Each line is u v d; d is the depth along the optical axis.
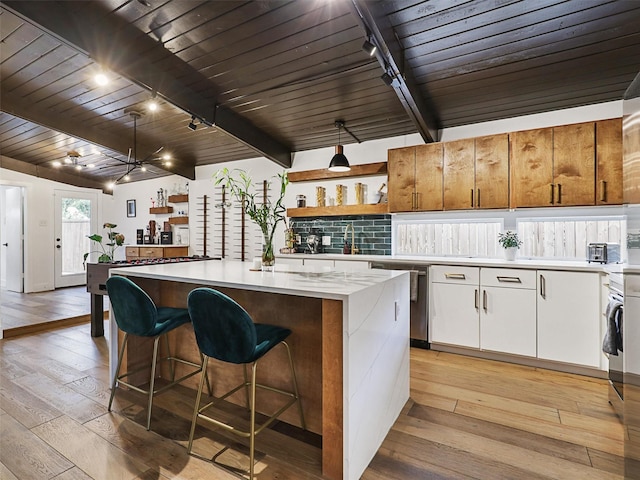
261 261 2.48
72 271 6.70
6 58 2.80
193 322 1.72
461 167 3.48
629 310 1.55
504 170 3.29
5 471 1.64
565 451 1.80
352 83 3.10
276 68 2.87
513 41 2.44
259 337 1.81
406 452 1.81
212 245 5.66
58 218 6.42
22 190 5.97
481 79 2.93
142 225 6.72
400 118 3.79
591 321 2.70
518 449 1.82
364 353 1.69
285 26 2.35
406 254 4.17
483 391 2.50
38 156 5.54
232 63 2.80
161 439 1.92
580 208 3.28
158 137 4.56
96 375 2.76
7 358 3.10
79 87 3.28
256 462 1.73
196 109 3.33
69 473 1.63
